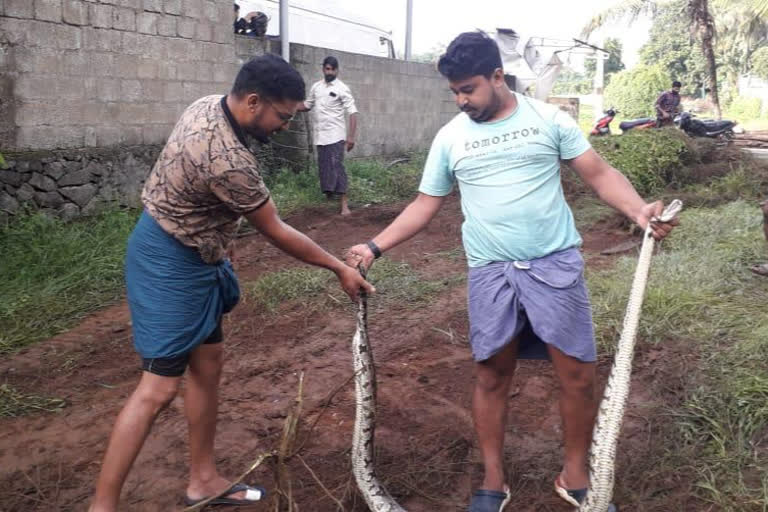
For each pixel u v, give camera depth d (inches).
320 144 355.6
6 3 283.9
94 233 289.1
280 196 384.5
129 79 341.4
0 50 284.7
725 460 125.1
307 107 358.6
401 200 413.1
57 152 307.6
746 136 710.5
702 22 800.9
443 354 181.6
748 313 187.3
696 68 1508.4
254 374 172.6
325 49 473.4
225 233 106.8
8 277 237.3
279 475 107.3
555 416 148.0
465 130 108.9
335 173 356.8
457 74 102.8
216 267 109.2
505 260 108.6
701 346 169.6
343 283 113.8
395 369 173.2
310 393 161.9
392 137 555.8
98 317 217.0
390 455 135.5
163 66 358.9
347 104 352.5
